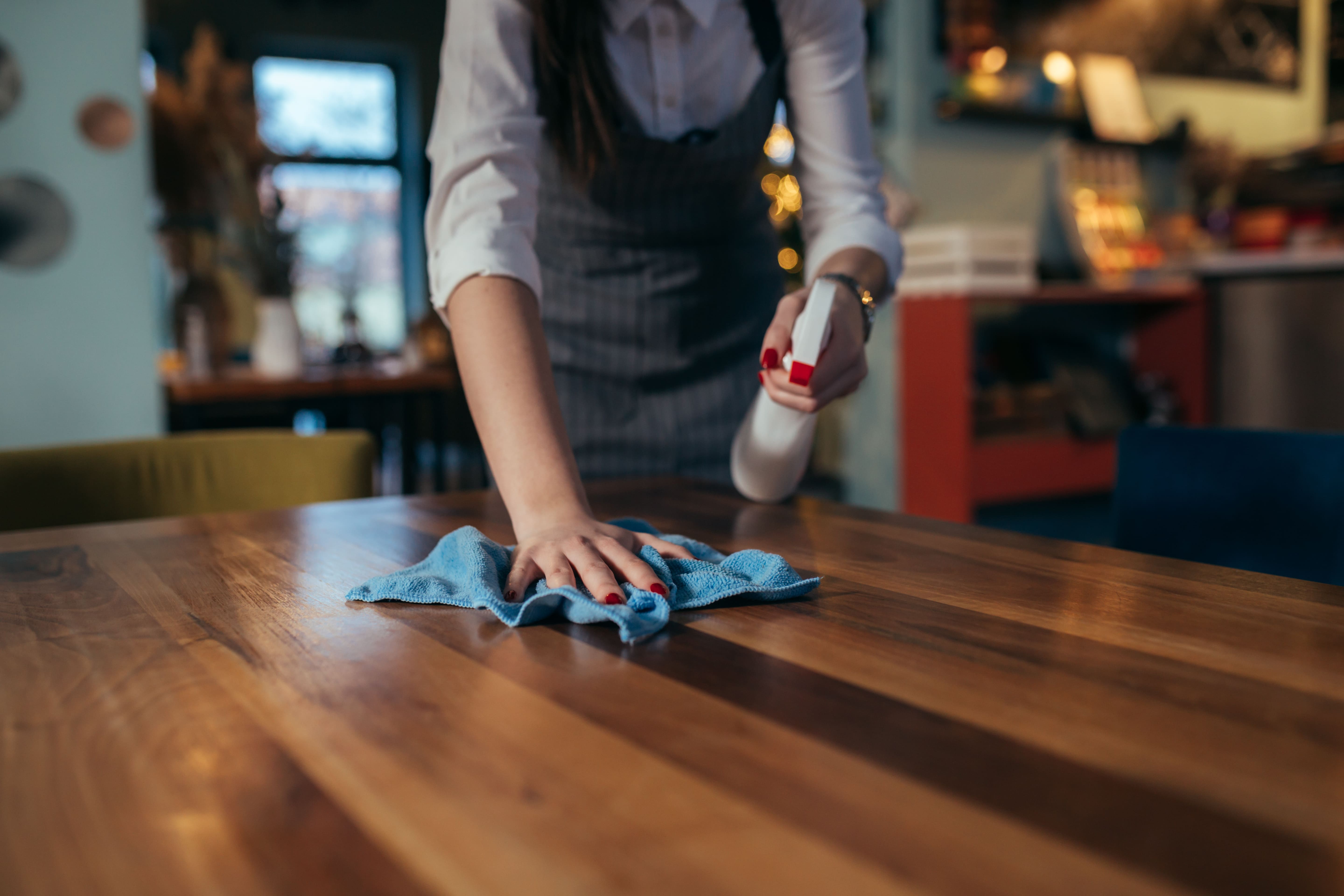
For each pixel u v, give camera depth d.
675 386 1.23
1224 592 0.63
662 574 0.63
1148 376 3.55
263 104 6.56
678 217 1.15
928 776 0.37
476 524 0.90
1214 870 0.30
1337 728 0.41
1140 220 3.66
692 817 0.34
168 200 3.30
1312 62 4.20
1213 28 3.93
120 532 0.87
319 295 6.82
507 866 0.31
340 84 6.77
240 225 3.30
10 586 0.68
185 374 3.18
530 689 0.47
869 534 0.82
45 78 2.93
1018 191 3.65
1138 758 0.38
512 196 0.88
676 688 0.46
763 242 1.26
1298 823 0.33
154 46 6.18
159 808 0.35
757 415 0.90
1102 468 3.29
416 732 0.42
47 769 0.38
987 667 0.49
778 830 0.33
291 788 0.36
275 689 0.47
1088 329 3.74
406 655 0.52
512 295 0.81
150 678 0.49
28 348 2.96
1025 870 0.30
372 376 3.22
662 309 1.19
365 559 0.76
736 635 0.55
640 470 1.22
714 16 1.04
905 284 3.15
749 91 1.09
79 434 3.04
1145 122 3.70
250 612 0.61
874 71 3.49
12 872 0.31
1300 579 0.95
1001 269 3.00
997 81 3.46
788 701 0.45
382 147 6.93
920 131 3.44
